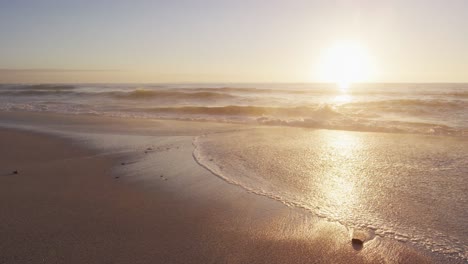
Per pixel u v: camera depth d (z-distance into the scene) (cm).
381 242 330
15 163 650
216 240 333
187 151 747
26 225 359
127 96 2489
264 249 316
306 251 313
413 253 309
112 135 978
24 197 449
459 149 756
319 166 612
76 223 367
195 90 3259
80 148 791
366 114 1428
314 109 1506
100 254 301
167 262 290
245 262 292
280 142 852
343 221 379
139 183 520
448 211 402
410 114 1415
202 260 294
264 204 431
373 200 442
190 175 561
